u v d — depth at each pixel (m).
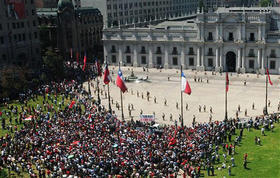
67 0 166.38
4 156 59.62
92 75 132.62
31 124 78.00
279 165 58.84
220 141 69.12
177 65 145.12
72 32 168.12
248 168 58.56
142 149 60.66
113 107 98.62
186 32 139.50
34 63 141.50
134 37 149.75
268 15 127.88
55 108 93.12
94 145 62.03
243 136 72.12
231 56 136.38
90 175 52.97
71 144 62.25
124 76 134.88
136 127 76.12
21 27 134.38
